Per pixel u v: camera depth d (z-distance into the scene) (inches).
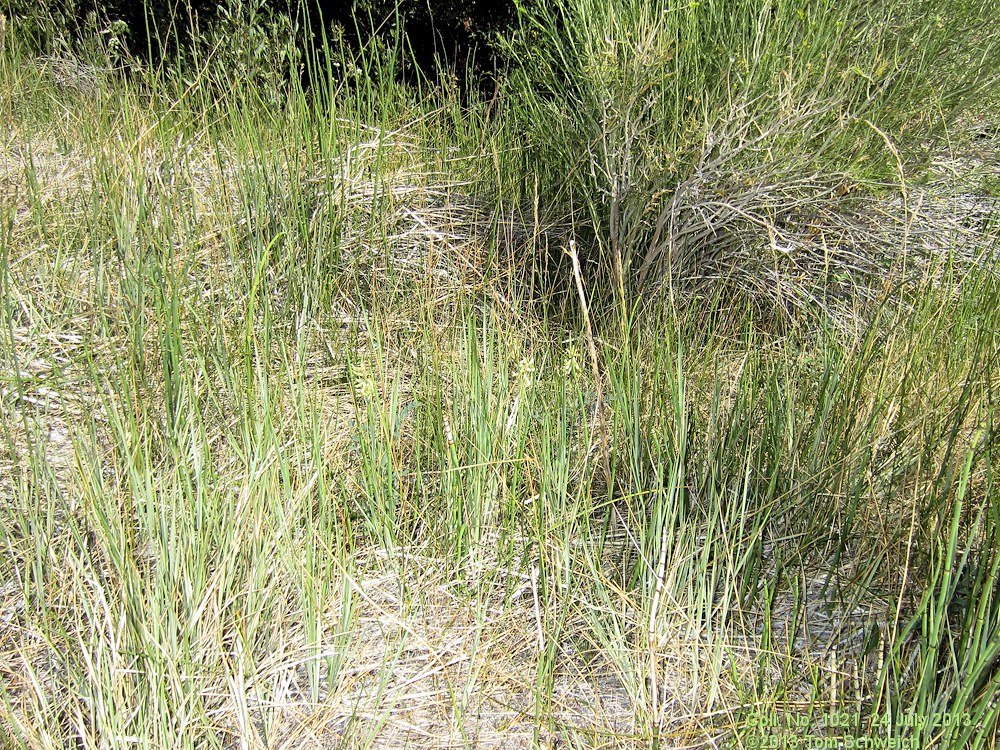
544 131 151.2
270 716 74.0
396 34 167.0
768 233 131.6
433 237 145.9
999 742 69.9
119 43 189.5
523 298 136.4
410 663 80.2
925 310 118.1
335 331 126.0
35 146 161.5
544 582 82.0
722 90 130.2
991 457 81.0
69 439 102.3
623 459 99.3
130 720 70.5
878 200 130.6
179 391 101.0
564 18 145.0
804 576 86.7
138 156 143.7
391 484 93.3
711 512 89.3
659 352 107.5
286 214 139.0
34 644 78.0
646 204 130.8
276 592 82.2
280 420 100.7
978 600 80.4
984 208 149.7
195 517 85.2
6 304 119.6
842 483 94.7
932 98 137.3
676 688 77.8
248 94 163.8
